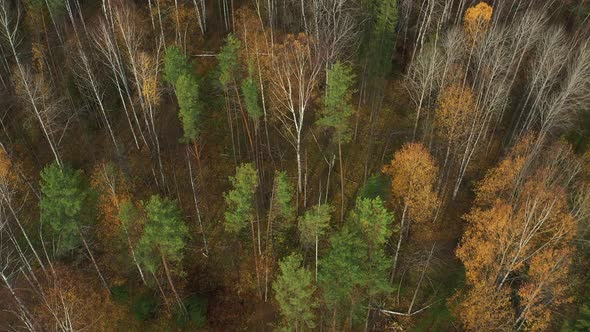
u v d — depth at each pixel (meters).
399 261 36.78
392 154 41.56
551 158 33.16
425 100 41.84
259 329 35.88
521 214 28.83
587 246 31.95
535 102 35.75
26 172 40.44
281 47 37.59
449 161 39.72
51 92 41.62
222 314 36.31
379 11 42.38
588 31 41.50
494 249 29.92
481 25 39.25
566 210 30.39
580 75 32.59
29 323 31.53
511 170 32.78
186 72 36.03
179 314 35.62
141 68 35.59
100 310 35.38
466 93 35.47
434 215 38.47
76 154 42.00
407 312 35.31
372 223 26.72
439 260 36.72
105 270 36.78
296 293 27.55
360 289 29.84
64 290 34.00
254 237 37.19
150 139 42.41
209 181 40.91
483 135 39.78
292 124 42.19
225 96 42.03
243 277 37.34
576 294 31.64
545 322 29.98
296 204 38.22
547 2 42.38
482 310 29.14
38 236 37.75
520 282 32.97
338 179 40.78
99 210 35.97
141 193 39.38
